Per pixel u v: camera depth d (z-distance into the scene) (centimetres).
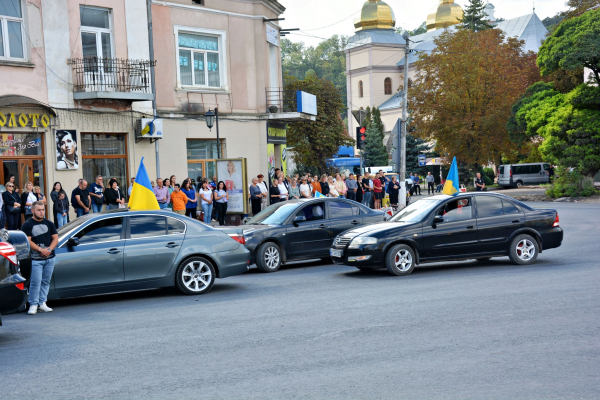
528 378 522
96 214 1010
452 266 1290
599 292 900
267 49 2658
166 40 2286
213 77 2469
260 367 576
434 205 1227
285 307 877
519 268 1199
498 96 4700
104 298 1056
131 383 541
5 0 1795
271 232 1333
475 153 4697
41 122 1848
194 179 2416
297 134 4216
